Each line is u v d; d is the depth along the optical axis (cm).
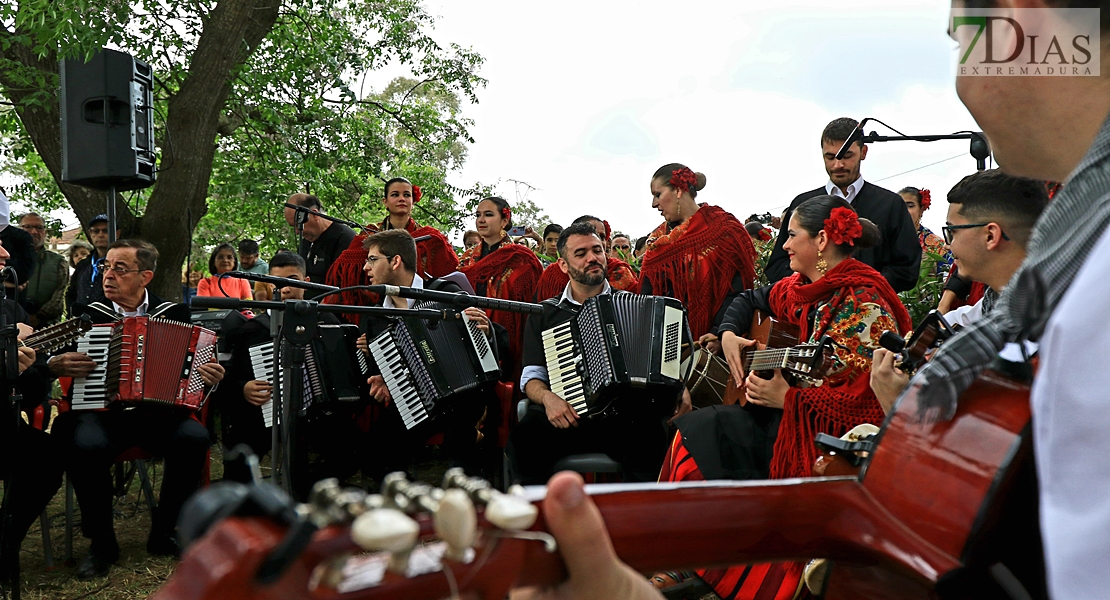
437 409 431
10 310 405
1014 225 225
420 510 58
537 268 597
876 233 327
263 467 539
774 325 330
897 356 227
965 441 106
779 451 287
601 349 382
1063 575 61
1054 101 82
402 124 1345
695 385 407
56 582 395
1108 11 78
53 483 402
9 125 1041
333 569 56
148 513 507
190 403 412
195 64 921
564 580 72
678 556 93
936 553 101
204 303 344
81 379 404
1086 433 59
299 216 658
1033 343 107
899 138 363
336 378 457
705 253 466
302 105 1120
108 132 587
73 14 672
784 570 265
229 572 51
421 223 1398
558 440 397
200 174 936
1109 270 59
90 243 965
